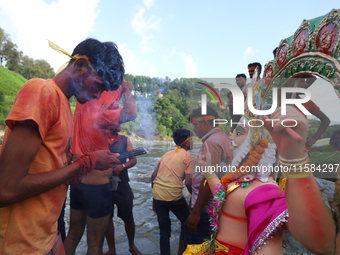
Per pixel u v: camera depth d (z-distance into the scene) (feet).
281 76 1.83
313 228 1.77
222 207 3.02
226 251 2.87
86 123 4.34
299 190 1.77
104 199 4.78
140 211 9.01
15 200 2.22
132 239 6.27
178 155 6.22
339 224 1.74
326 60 1.40
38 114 2.32
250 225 2.50
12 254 2.47
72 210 5.11
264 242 2.34
